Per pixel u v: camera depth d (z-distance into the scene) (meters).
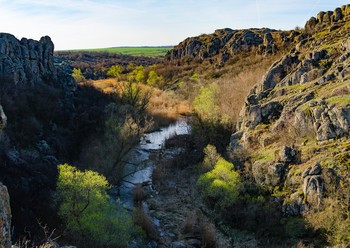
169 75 111.38
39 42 49.22
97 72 131.62
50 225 23.44
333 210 22.33
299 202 24.53
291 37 87.50
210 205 30.52
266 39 95.31
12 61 40.97
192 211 30.41
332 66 34.53
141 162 43.22
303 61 37.00
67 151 37.69
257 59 89.94
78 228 21.86
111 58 196.62
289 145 29.61
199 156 41.59
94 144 39.31
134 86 67.44
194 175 38.19
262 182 28.77
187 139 47.84
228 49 112.38
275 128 32.22
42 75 47.56
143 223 26.94
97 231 21.50
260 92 38.09
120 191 34.94
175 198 33.56
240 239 25.39
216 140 42.31
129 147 37.62
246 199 28.50
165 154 45.41
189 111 67.44
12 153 29.72
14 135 32.56
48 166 32.03
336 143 26.34
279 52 83.31
